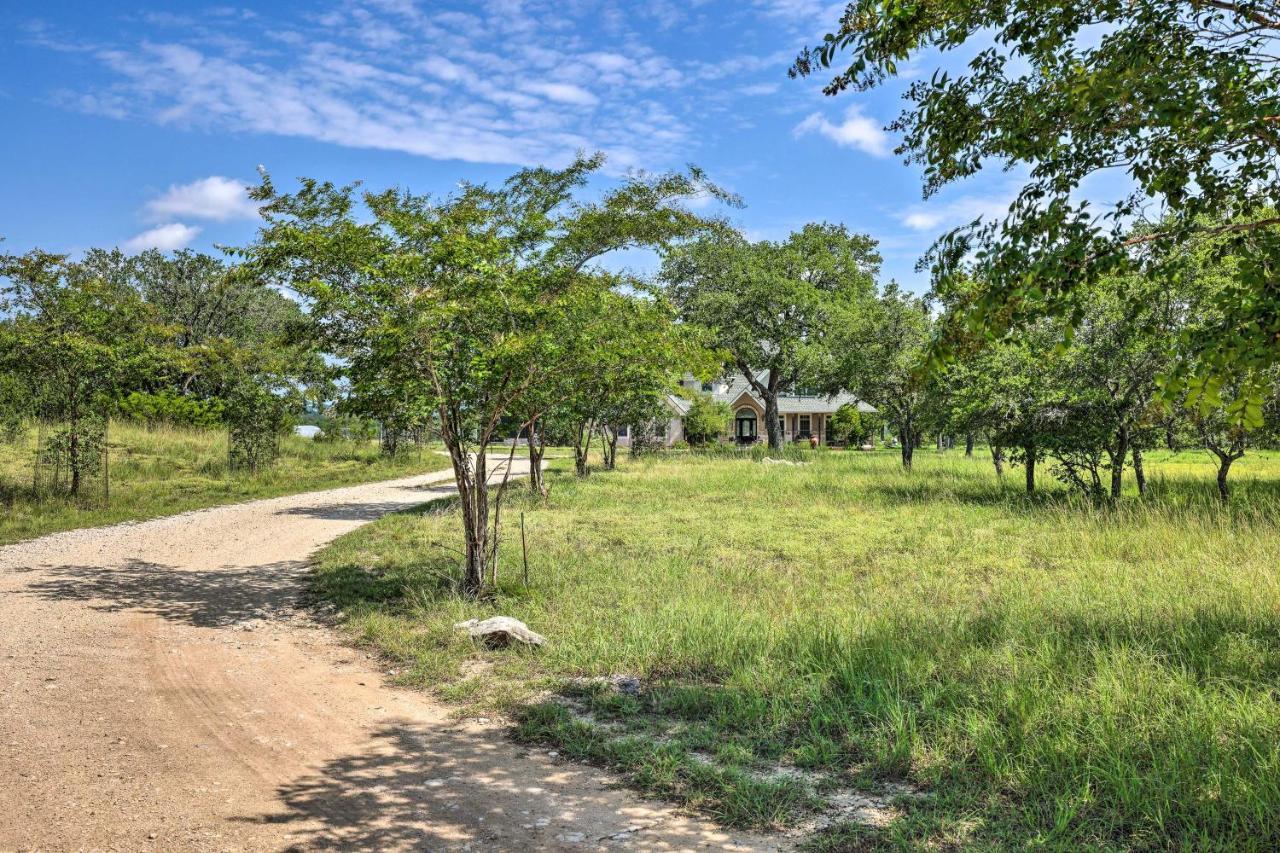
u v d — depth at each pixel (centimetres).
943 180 529
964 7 474
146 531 1555
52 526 1558
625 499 1988
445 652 764
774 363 4241
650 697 636
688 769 498
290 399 2670
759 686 627
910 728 529
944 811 436
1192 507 1447
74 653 755
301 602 997
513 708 625
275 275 1001
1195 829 397
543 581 1026
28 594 993
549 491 2131
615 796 475
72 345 1808
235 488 2291
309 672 725
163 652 771
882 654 666
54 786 474
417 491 2395
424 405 951
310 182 1025
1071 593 898
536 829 433
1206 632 705
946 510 1723
